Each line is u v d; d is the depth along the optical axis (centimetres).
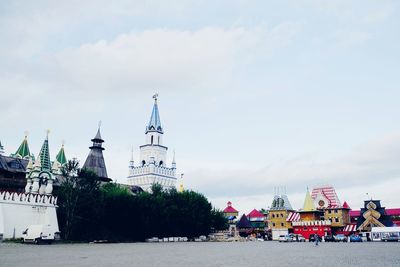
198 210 11012
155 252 4475
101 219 9019
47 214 7488
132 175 15700
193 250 5112
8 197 6944
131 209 9294
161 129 16625
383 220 12106
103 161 12281
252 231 15425
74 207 7969
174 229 10806
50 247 5228
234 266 2742
